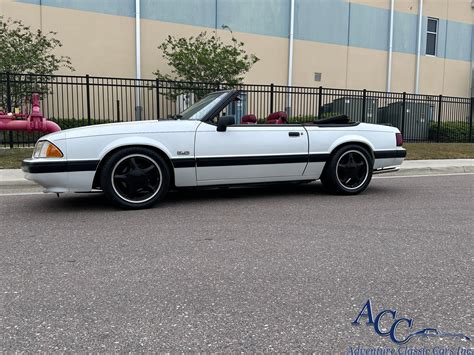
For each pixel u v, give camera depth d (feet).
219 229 15.90
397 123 61.62
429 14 74.33
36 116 30.32
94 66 50.88
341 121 23.11
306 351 7.97
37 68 44.55
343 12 66.13
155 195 19.15
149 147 18.89
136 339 8.32
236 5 58.08
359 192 23.34
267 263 12.37
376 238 14.93
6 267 11.95
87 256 12.89
